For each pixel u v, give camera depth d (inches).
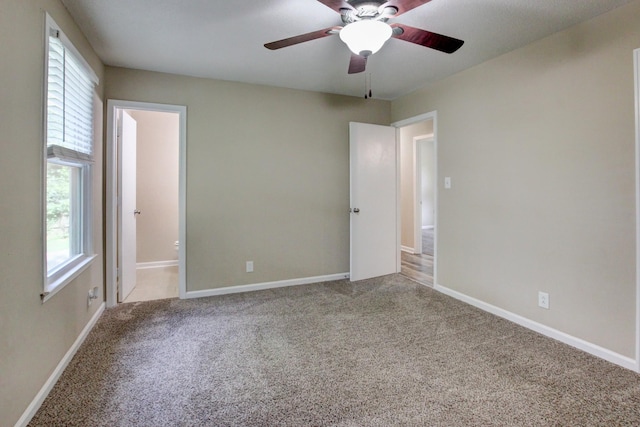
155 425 61.6
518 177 107.1
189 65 120.6
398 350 90.9
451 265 136.0
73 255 98.0
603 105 84.7
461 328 105.1
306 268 155.5
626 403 67.9
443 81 136.9
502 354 88.5
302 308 123.0
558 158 95.5
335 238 161.3
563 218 94.6
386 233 169.3
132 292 143.9
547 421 62.7
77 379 76.1
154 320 111.3
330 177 158.9
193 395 70.7
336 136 159.6
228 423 62.4
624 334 82.0
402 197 244.7
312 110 153.8
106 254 122.1
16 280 57.9
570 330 93.6
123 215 132.2
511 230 109.9
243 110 140.5
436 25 90.5
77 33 90.4
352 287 149.3
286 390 72.8
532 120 102.3
